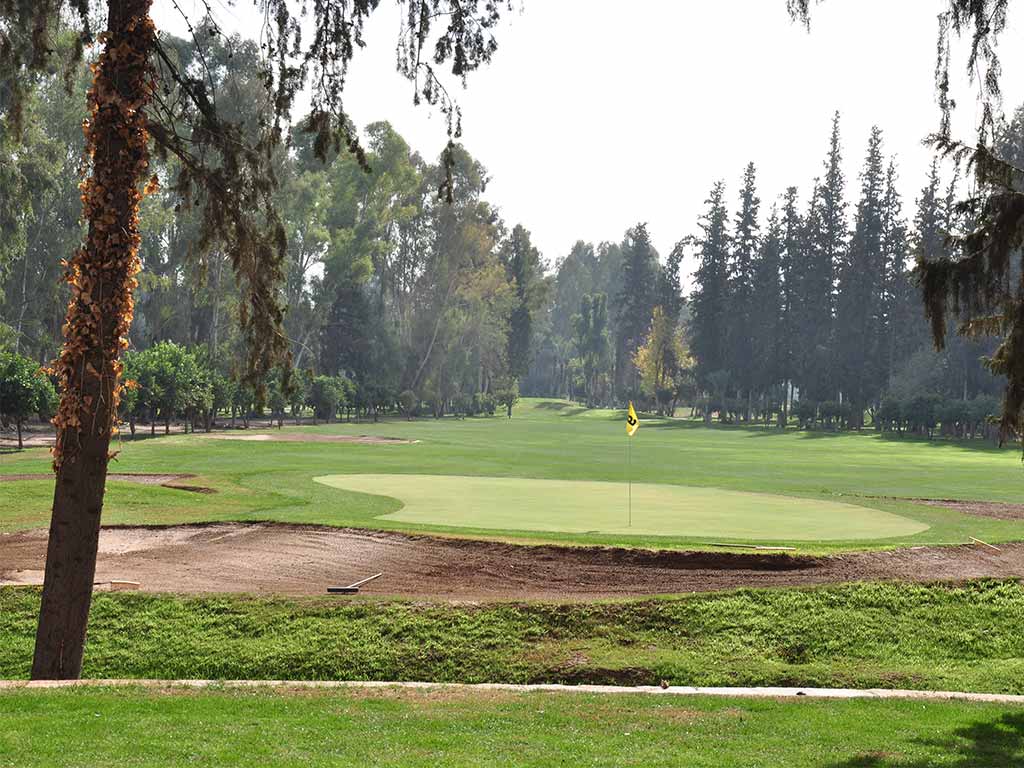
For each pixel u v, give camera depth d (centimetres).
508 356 14325
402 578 1661
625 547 1800
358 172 9656
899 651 1423
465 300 12106
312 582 1619
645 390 14138
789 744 861
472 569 1719
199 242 1342
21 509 2366
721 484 3341
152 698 974
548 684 1267
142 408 5856
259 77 1302
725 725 933
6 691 996
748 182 12169
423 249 11519
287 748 784
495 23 1306
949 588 1617
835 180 11319
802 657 1392
